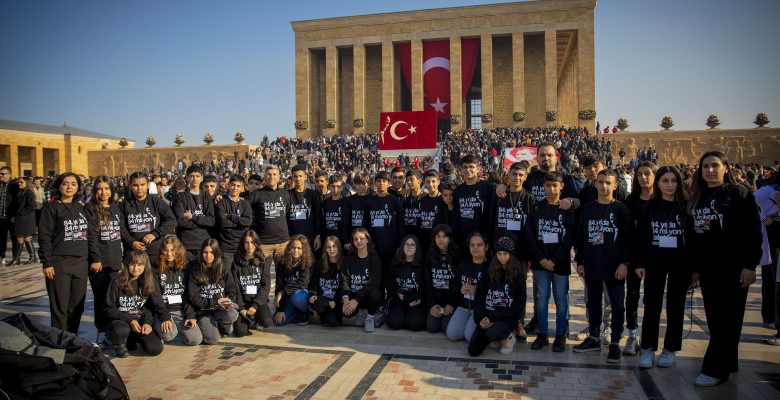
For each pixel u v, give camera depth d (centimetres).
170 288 765
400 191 981
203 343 748
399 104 6100
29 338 448
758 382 572
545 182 707
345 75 6331
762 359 643
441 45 5816
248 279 816
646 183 666
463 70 5766
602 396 542
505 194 773
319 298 836
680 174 627
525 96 5981
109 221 780
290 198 949
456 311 761
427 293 805
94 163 5753
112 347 718
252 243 811
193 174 916
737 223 561
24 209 1502
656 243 630
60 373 434
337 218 954
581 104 5388
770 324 783
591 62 5375
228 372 629
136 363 667
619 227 658
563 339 693
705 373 571
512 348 694
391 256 883
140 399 550
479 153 3722
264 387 579
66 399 433
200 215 894
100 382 456
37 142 6066
